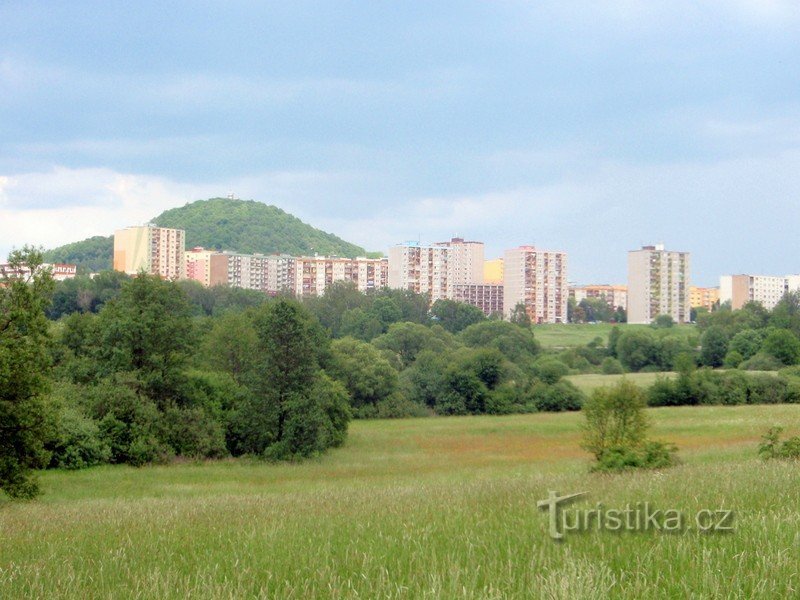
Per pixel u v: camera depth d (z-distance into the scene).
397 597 9.18
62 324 64.19
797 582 9.02
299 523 16.45
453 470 42.94
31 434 29.36
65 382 52.47
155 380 52.41
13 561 12.77
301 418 50.50
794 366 98.56
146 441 47.53
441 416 85.19
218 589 9.76
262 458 50.50
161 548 13.73
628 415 36.25
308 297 153.62
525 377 91.31
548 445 58.47
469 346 116.19
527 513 15.80
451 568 10.04
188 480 40.28
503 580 9.73
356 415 81.31
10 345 28.86
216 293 151.12
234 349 67.56
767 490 17.30
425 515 16.70
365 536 14.02
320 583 10.10
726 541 11.40
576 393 88.25
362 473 43.09
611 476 26.05
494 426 71.19
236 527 16.14
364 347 85.19
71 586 10.48
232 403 57.34
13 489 29.06
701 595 8.56
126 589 10.27
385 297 140.75
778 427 31.34
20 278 29.94
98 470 43.75
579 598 8.59
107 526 17.38
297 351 52.09
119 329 52.66
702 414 73.81
